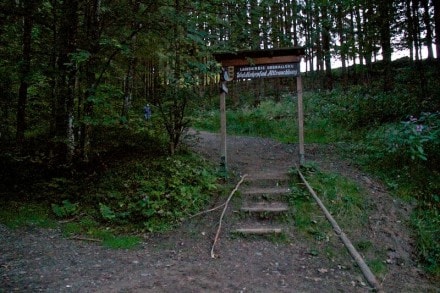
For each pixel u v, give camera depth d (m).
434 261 5.93
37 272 4.66
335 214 6.93
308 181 8.16
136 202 7.33
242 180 8.60
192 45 8.99
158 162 8.95
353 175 8.81
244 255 5.59
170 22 8.20
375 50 12.89
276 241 6.17
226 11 8.02
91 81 8.24
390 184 8.16
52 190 8.12
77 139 8.88
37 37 9.83
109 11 8.30
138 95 11.62
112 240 6.12
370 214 7.07
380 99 14.24
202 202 7.55
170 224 6.78
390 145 9.23
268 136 15.55
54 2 8.55
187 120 9.66
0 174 8.62
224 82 9.34
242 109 20.25
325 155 10.98
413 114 11.30
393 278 5.32
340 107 16.45
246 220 6.95
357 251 5.89
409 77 17.50
